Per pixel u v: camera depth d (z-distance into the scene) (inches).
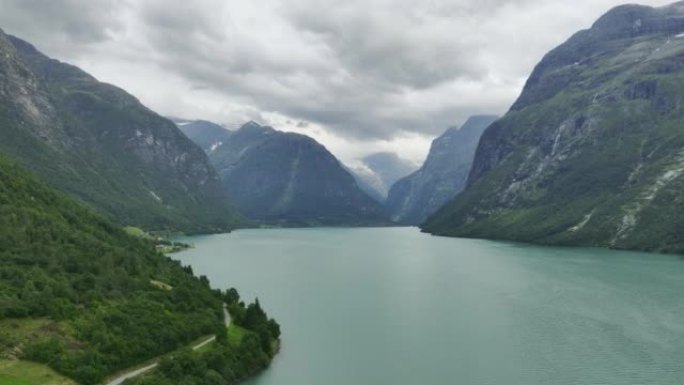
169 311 5093.5
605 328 6033.5
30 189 7603.4
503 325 6215.6
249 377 4616.1
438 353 5236.2
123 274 5497.1
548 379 4576.8
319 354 5216.5
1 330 3905.0
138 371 4010.8
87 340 4084.6
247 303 7386.8
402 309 7076.8
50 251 5467.5
